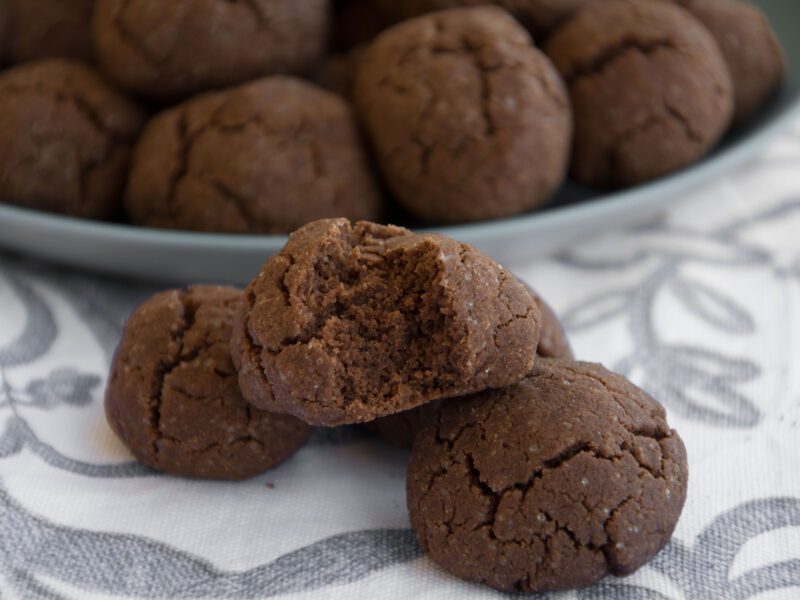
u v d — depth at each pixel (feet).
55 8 0.87
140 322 0.69
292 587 0.63
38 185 0.81
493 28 0.82
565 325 0.80
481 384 0.64
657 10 0.86
